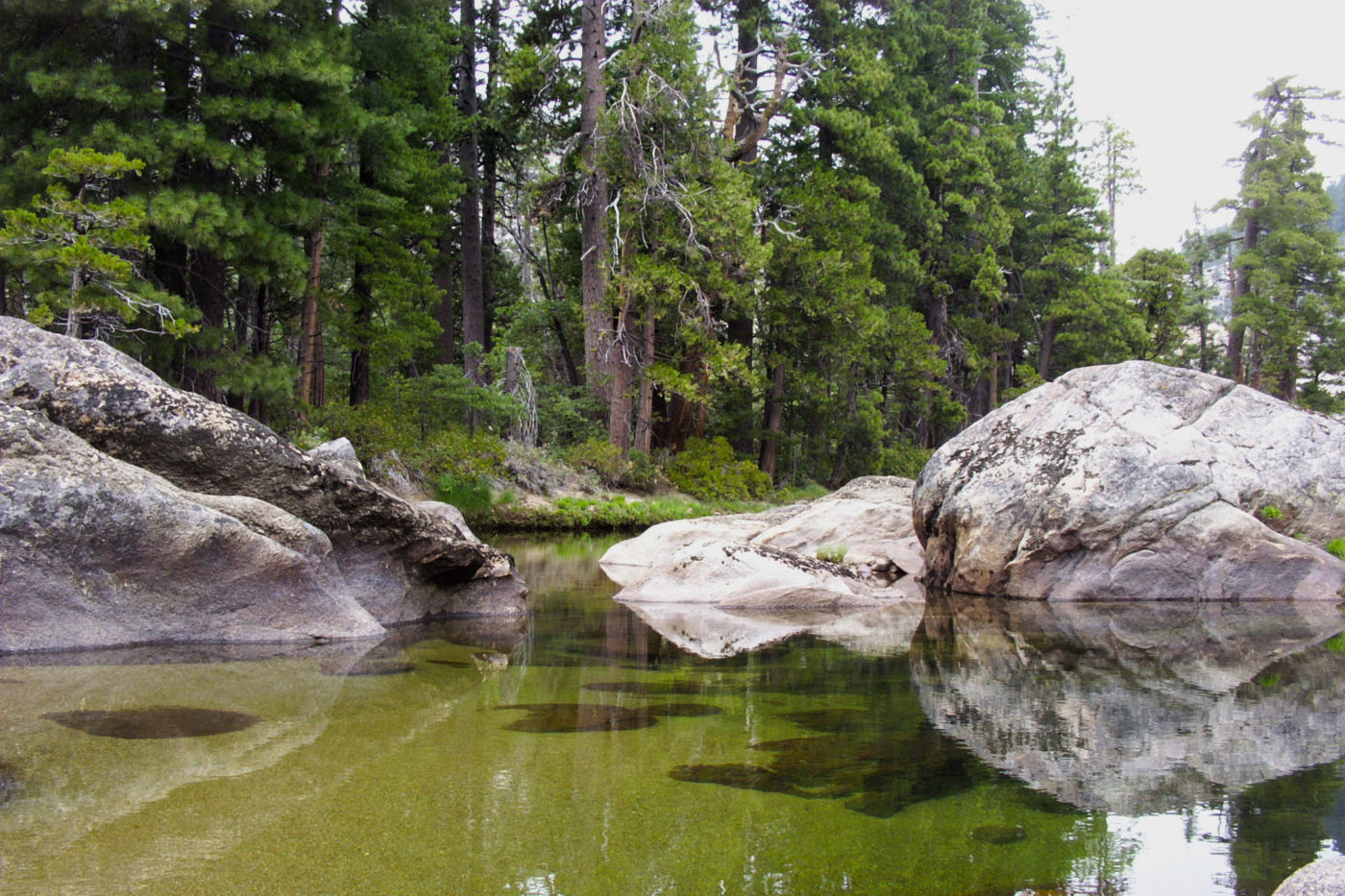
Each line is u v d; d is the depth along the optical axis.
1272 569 9.29
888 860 2.71
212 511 6.02
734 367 23.86
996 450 10.34
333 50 16.88
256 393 16.11
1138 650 6.46
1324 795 3.32
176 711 4.24
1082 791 3.36
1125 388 10.12
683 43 23.31
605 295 24.09
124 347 14.31
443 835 2.84
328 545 6.68
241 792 3.17
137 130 14.28
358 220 21.16
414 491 17.98
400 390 23.77
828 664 5.88
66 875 2.51
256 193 16.16
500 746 3.82
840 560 11.38
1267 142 47.84
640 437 24.86
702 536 12.12
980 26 37.91
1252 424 9.98
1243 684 5.28
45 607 5.55
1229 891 2.51
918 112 35.31
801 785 3.39
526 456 21.39
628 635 7.00
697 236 23.64
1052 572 9.46
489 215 33.38
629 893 2.46
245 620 6.15
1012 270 40.03
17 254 12.59
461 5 29.06
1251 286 47.62
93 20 14.88
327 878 2.52
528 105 27.91
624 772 3.51
